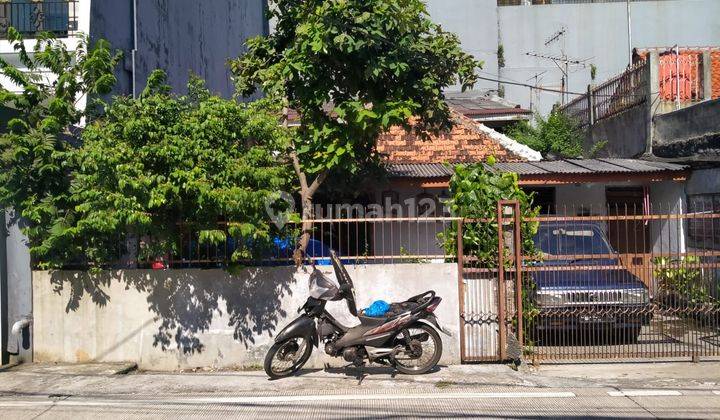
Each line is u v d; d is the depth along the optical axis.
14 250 7.75
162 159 6.87
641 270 8.02
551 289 8.04
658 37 26.59
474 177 8.19
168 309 7.80
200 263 7.88
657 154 12.30
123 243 7.86
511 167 11.68
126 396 6.52
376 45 7.60
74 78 7.88
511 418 5.73
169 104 6.97
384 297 7.84
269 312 7.83
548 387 6.75
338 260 7.30
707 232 10.51
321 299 7.20
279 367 7.34
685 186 11.23
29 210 7.27
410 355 7.26
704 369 7.48
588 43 26.48
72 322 7.82
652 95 12.43
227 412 5.98
